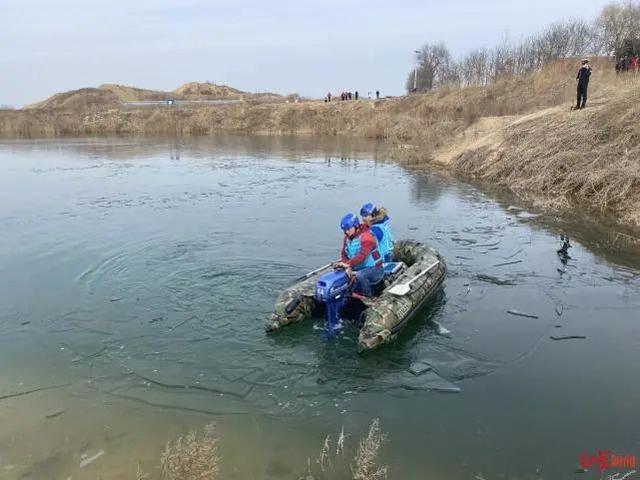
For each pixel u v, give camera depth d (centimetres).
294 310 668
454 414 495
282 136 4044
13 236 1098
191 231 1123
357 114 4234
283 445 448
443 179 1788
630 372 564
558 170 1419
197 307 730
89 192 1602
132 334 655
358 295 664
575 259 928
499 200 1427
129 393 528
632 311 714
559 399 517
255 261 916
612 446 448
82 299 762
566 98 2095
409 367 579
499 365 582
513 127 1797
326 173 1988
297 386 543
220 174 1978
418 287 704
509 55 4009
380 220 754
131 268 889
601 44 3644
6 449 441
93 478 406
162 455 425
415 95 4247
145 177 1902
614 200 1224
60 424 476
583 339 639
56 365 583
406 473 415
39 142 3512
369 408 504
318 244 1018
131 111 5028
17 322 691
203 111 4778
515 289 795
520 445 450
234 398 520
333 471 414
